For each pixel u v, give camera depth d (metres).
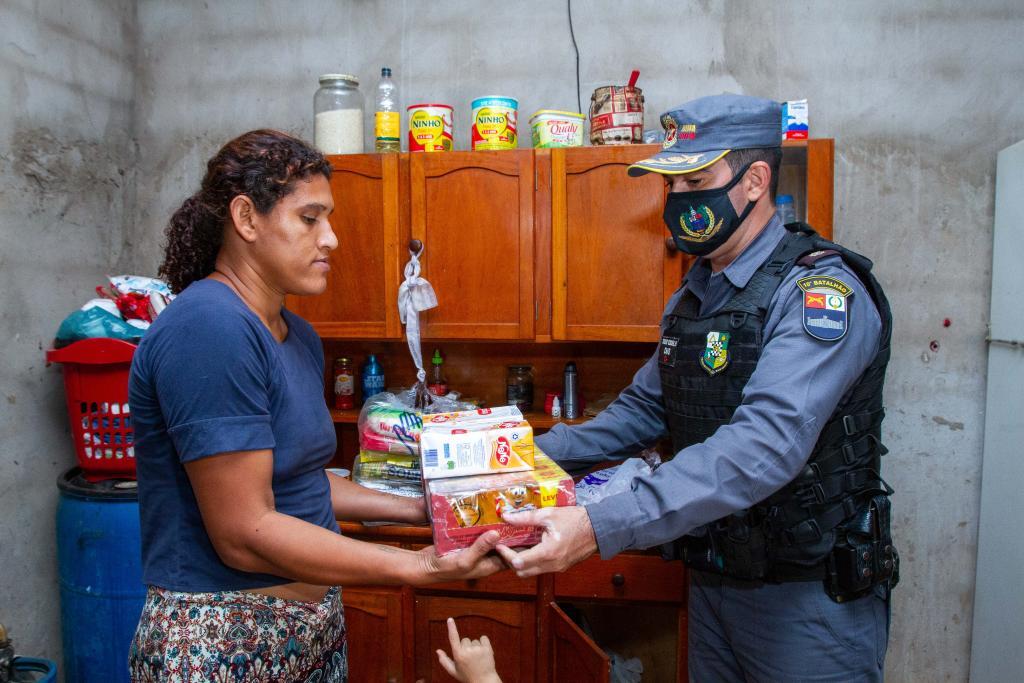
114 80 2.46
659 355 1.54
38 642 2.14
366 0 2.45
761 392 1.19
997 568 2.12
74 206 2.29
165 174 2.56
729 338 1.33
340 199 2.17
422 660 2.11
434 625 2.10
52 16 2.18
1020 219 2.03
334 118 2.22
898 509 2.31
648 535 1.13
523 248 2.11
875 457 1.34
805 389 1.17
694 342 1.40
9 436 2.04
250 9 2.51
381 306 2.18
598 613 2.43
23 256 2.09
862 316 1.24
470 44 2.41
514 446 1.15
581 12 2.36
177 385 0.95
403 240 2.16
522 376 2.38
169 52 2.54
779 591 1.35
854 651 1.33
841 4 2.24
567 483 1.12
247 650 1.06
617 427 1.63
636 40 2.34
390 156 2.14
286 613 1.09
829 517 1.30
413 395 2.18
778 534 1.30
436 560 1.04
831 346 1.19
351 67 2.47
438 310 2.17
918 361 2.27
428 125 2.18
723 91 2.30
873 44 2.24
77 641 2.01
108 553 1.95
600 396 2.42
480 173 2.12
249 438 0.96
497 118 2.15
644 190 2.05
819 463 1.29
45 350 2.17
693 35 2.31
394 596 2.10
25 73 2.08
